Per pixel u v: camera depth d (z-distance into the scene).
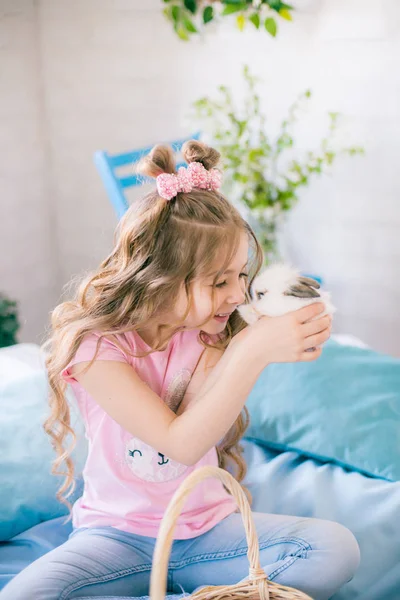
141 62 2.38
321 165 2.30
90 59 2.41
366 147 2.23
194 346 1.17
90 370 1.07
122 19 2.35
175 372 1.15
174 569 1.12
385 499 1.31
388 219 2.28
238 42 2.29
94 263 2.60
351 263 2.37
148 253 1.06
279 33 2.25
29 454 1.40
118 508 1.13
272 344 0.95
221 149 2.18
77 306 1.14
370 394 1.53
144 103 2.42
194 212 1.05
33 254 2.53
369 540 1.23
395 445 1.42
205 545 1.11
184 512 1.14
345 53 2.18
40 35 2.42
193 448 0.99
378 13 2.11
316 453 1.46
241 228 1.08
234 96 2.34
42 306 2.60
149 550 1.11
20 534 1.31
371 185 2.26
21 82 2.38
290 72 2.27
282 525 1.11
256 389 1.58
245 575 1.08
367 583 1.16
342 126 2.24
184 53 2.34
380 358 1.66
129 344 1.12
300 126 2.30
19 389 1.56
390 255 2.30
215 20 2.28
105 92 2.44
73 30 2.39
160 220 1.06
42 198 2.54
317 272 2.42
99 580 1.06
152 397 1.05
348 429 1.46
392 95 2.16
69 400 1.50
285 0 2.19
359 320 2.41
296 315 0.95
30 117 2.44
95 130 2.48
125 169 2.43
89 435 1.18
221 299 1.06
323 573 1.04
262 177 2.19
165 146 1.15
